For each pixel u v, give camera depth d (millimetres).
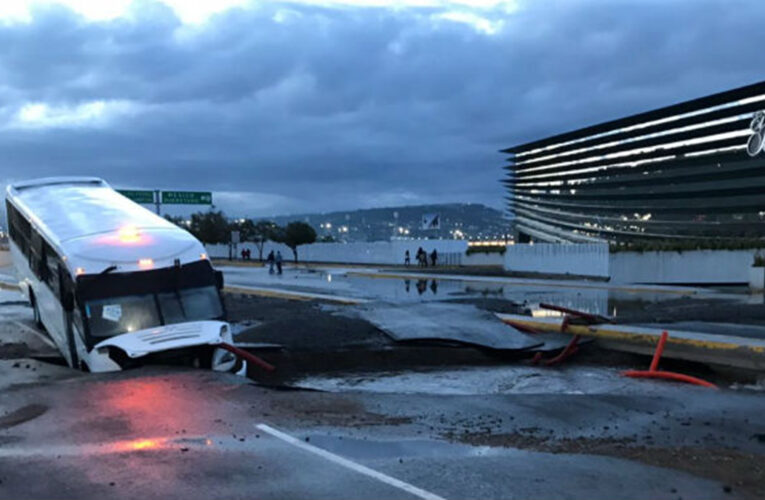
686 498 5145
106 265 11461
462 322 16281
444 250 60219
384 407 8594
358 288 30875
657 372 12367
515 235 172000
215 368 11031
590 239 131375
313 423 7633
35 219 15492
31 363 12188
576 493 5238
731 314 18203
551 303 23047
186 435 7047
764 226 88812
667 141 109500
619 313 19547
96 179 19266
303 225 81250
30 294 17688
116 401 8617
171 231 12883
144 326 11125
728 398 9641
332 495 5172
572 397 9430
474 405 8828
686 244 35094
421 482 5504
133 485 5430
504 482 5512
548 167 151750
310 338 15117
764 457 6457
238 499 5082
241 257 85625
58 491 5312
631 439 7246
